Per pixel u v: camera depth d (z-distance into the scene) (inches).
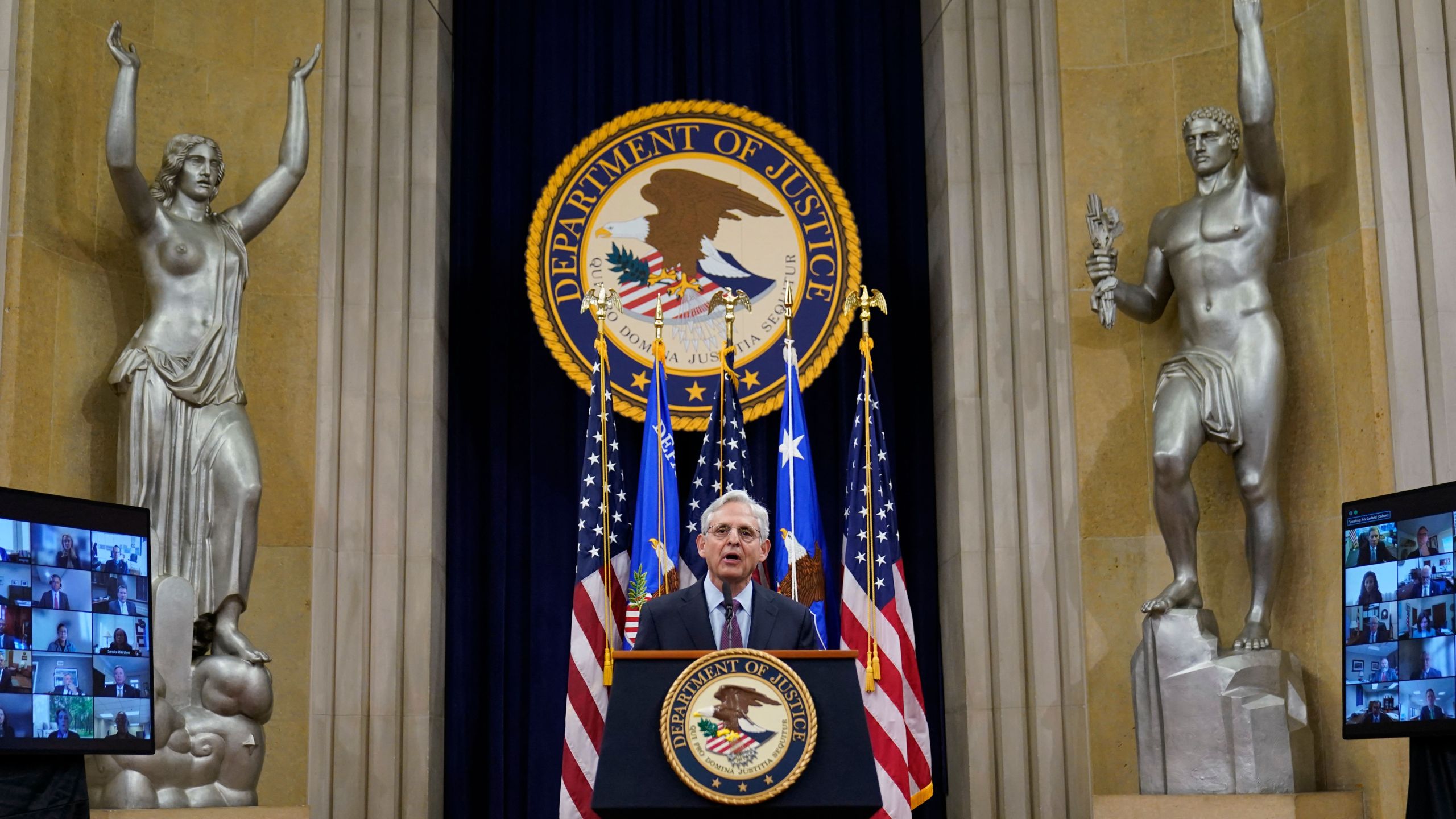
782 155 321.1
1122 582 279.7
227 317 250.5
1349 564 174.6
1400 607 167.6
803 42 328.8
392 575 290.0
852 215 318.3
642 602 273.4
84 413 253.3
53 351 248.2
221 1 293.3
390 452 295.3
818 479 311.1
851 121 326.6
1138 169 291.7
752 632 152.5
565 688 297.4
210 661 236.1
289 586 277.0
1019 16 309.4
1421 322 244.2
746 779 105.7
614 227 317.4
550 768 293.7
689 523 283.4
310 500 280.5
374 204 300.2
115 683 157.9
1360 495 248.2
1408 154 249.4
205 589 239.8
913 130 329.7
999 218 308.5
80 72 263.0
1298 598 260.2
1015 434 299.0
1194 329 260.1
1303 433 261.7
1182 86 291.6
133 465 239.5
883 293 316.8
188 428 243.9
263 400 281.4
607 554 274.2
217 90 289.4
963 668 295.4
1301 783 242.2
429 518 297.4
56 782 153.3
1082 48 298.8
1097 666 277.0
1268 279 267.1
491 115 323.9
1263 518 252.5
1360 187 252.1
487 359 312.5
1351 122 254.8
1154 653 248.7
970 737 290.8
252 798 236.5
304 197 291.0
